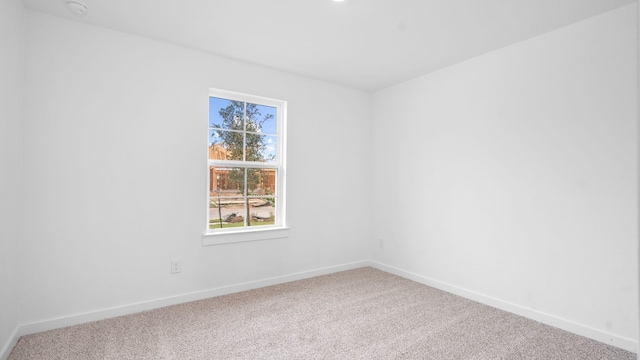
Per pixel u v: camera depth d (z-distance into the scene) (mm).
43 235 2260
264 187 3395
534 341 2201
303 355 2012
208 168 3047
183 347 2086
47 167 2273
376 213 4059
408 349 2092
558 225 2430
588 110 2277
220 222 3113
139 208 2621
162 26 2455
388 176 3895
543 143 2516
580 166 2316
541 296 2516
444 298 3000
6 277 1944
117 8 2195
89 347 2064
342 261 3900
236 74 3096
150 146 2666
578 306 2318
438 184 3309
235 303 2828
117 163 2527
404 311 2693
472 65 3016
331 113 3791
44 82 2264
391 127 3865
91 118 2430
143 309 2633
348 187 3953
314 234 3656
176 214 2789
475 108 2982
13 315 2061
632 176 2090
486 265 2881
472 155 3002
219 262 3016
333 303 2855
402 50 2854
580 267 2314
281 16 2289
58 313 2314
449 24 2381
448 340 2209
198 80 2889
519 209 2654
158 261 2707
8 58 1932
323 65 3236
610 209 2180
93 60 2438
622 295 2121
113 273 2518
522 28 2434
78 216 2383
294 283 3400
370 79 3648
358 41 2682
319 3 2119
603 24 2207
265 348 2090
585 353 2051
